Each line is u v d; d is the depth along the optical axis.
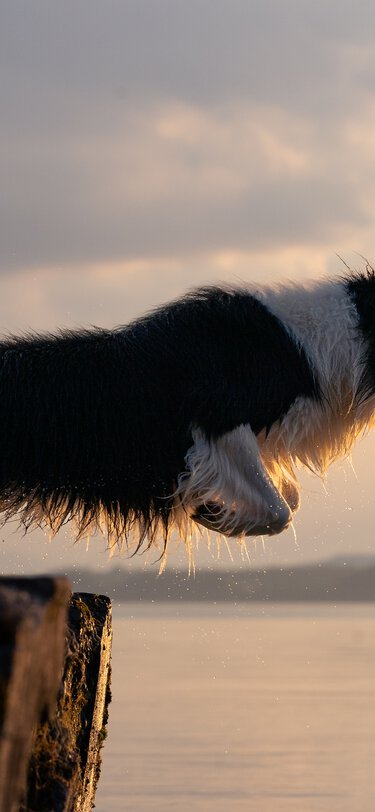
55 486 7.12
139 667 32.66
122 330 7.46
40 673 3.21
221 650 42.78
